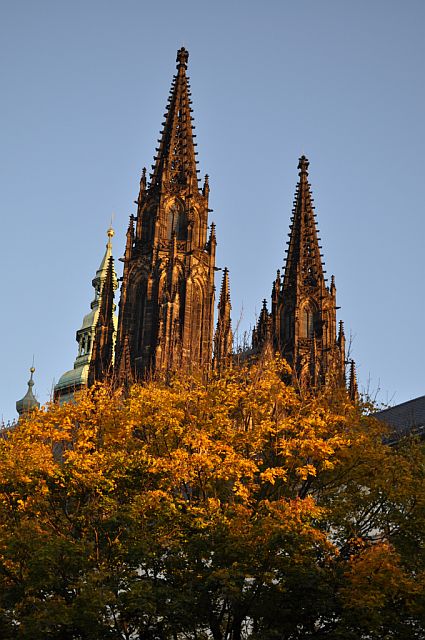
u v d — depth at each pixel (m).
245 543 62.59
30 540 63.78
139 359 172.62
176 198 189.50
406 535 66.88
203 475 70.56
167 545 64.44
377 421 77.88
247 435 73.81
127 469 68.88
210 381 87.19
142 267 181.75
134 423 75.06
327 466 69.75
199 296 180.62
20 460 70.69
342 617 62.12
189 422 75.25
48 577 62.69
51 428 76.88
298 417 75.50
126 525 65.38
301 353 186.12
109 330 184.12
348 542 67.44
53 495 69.62
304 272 198.62
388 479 68.75
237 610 64.94
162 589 62.03
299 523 62.88
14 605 64.31
